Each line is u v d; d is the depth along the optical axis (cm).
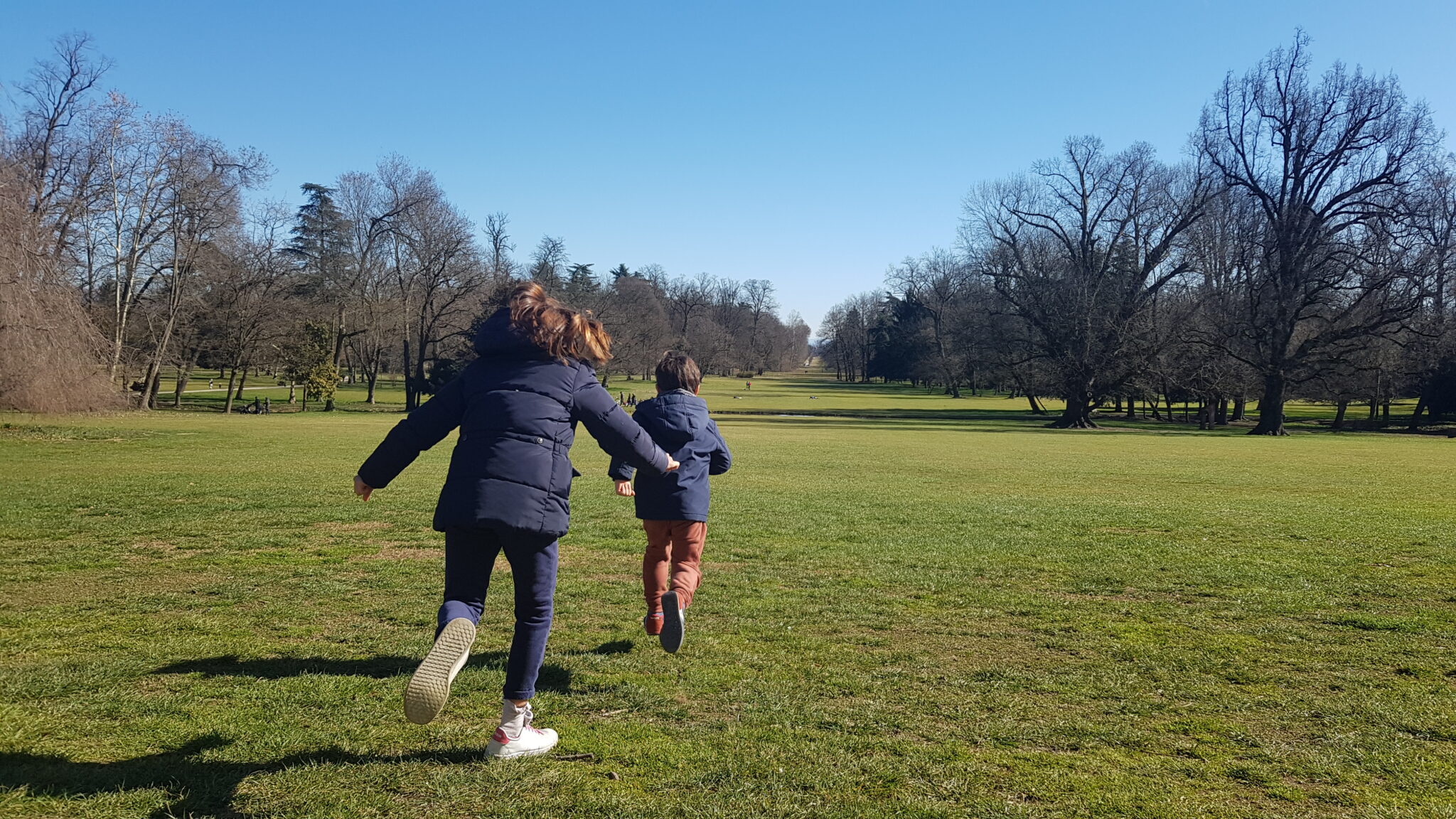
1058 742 366
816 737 368
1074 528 1020
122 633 518
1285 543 908
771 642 522
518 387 347
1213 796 316
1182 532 993
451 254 5762
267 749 342
